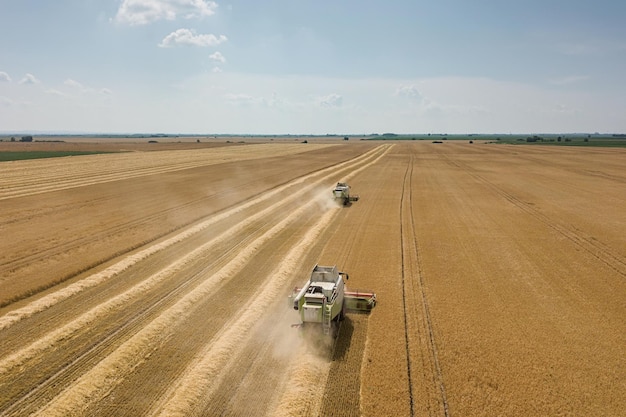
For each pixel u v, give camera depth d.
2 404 12.68
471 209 40.50
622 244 28.50
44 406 12.62
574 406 12.51
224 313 18.81
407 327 17.28
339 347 16.03
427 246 28.31
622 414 12.17
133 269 24.41
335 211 40.50
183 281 22.59
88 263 24.95
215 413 12.36
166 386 13.63
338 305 17.36
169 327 17.47
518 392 13.14
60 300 20.02
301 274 23.64
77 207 41.31
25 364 14.71
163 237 31.28
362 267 24.42
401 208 41.47
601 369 14.32
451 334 16.66
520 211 39.41
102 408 12.59
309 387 13.49
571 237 30.27
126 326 17.50
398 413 12.27
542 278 22.48
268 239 30.66
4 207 40.78
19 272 23.55
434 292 20.73
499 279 22.34
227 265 24.77
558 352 15.35
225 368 14.57
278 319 18.30
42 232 31.91
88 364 14.77
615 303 19.44
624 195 48.31
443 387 13.41
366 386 13.52
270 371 14.48
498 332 16.78
